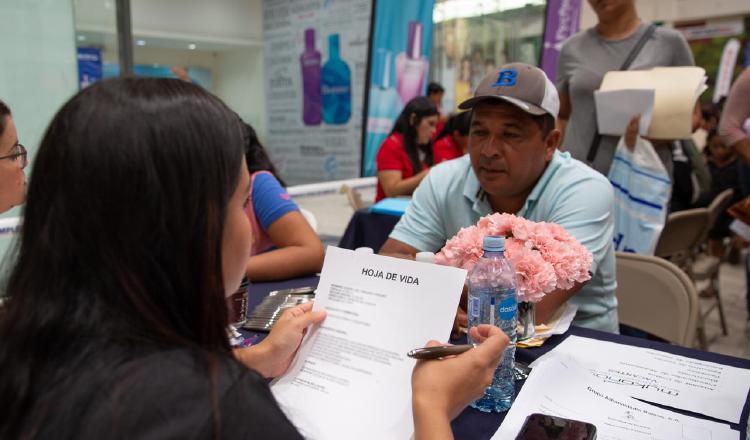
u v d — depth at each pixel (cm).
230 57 747
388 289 78
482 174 134
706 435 76
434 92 489
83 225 44
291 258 152
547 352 102
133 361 42
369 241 268
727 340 303
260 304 127
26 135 302
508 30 608
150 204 44
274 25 618
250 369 47
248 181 55
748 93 220
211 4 655
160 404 39
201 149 46
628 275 153
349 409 71
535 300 95
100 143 43
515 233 100
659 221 206
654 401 86
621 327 190
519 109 125
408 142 337
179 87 48
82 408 40
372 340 76
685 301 139
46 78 313
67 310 44
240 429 40
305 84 594
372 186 463
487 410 84
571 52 255
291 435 43
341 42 543
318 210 518
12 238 49
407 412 69
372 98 470
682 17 761
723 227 428
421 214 157
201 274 47
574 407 84
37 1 304
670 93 212
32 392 42
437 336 72
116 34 374
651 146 210
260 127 721
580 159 247
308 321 81
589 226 130
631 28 238
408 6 469
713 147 429
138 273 44
